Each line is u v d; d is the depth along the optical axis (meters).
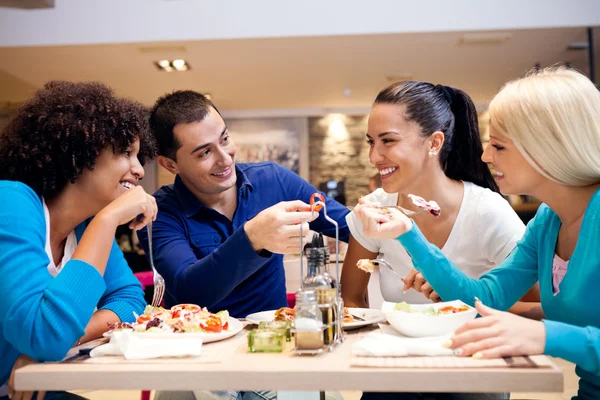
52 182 1.23
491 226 1.63
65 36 4.78
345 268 1.87
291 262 2.41
